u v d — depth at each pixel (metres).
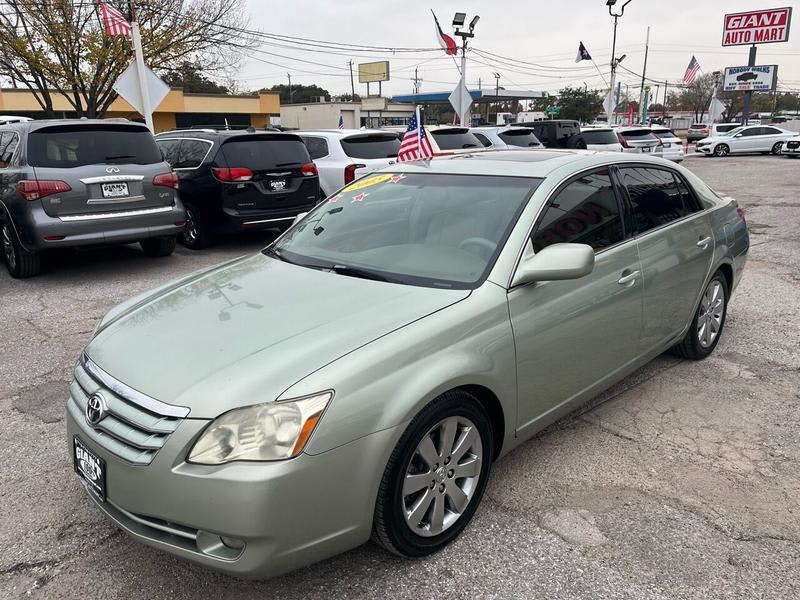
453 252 3.09
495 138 15.47
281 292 2.96
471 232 3.14
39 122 7.07
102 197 7.08
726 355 4.82
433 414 2.49
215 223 8.69
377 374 2.34
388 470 2.38
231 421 2.16
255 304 2.84
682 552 2.67
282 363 2.30
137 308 3.10
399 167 4.00
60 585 2.54
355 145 10.27
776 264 7.82
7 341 5.32
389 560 2.65
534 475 3.26
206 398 2.21
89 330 5.56
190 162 8.94
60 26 18.36
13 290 6.97
